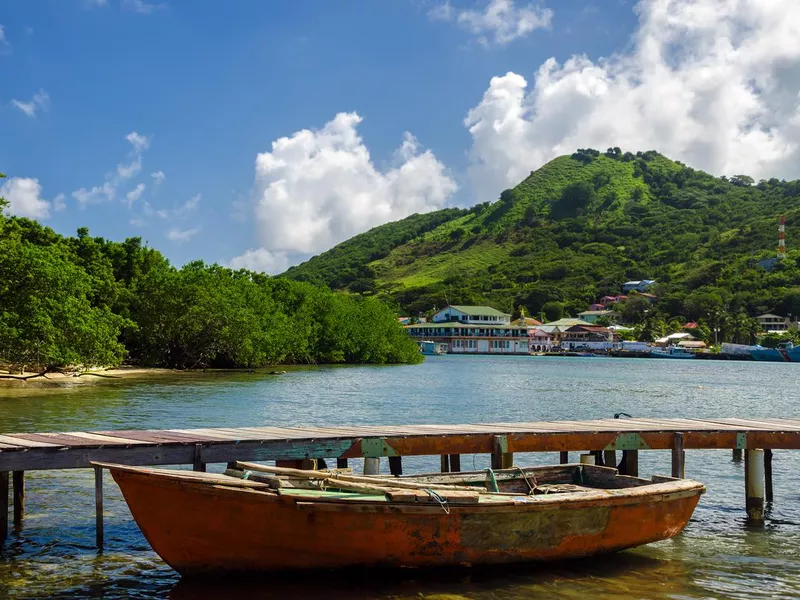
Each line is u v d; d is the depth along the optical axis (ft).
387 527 37.01
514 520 39.24
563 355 595.47
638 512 42.57
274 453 48.55
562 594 37.83
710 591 39.17
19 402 114.32
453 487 41.83
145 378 187.21
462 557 38.65
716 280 639.35
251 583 37.99
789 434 57.00
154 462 45.03
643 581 40.29
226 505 35.94
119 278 230.68
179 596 36.45
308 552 36.88
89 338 152.05
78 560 41.37
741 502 60.34
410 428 57.67
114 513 50.55
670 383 243.19
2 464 41.34
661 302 631.97
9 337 138.62
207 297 226.17
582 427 59.77
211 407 121.19
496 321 634.02
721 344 548.31
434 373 275.59
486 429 57.47
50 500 53.26
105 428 88.33
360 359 344.90
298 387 175.83
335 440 50.52
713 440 56.95
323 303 328.29
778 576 41.86
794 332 529.45
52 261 154.51
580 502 40.37
